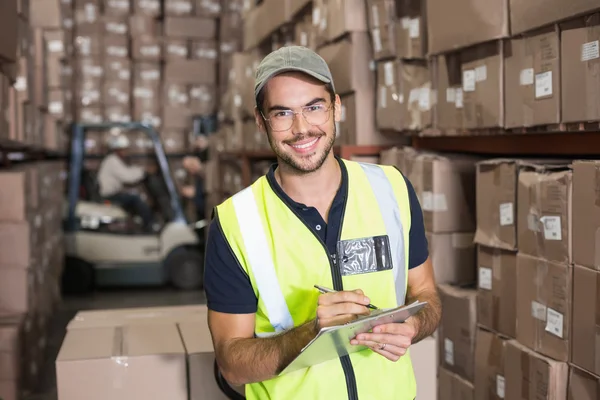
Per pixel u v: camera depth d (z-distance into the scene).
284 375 1.69
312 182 1.69
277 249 1.68
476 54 2.75
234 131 6.26
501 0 2.50
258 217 1.71
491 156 3.51
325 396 1.68
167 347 2.32
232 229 1.70
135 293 7.08
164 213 7.41
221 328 1.71
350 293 1.51
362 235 1.71
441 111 3.05
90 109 8.01
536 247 2.43
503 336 2.68
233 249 1.69
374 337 1.51
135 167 7.43
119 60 8.04
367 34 3.61
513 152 2.86
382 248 1.72
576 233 2.23
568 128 2.30
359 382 1.70
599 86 2.11
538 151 2.70
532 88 2.42
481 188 2.75
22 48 4.25
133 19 8.02
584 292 2.20
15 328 3.69
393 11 3.34
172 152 8.07
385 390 1.72
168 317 2.75
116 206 7.26
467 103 2.83
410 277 1.83
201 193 7.50
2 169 4.52
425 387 2.28
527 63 2.45
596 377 2.17
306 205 1.70
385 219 1.74
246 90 5.70
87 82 7.98
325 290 1.58
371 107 3.65
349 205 1.72
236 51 8.03
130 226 7.19
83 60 7.97
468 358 2.90
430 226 3.14
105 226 7.09
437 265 3.12
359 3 3.57
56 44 5.86
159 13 8.12
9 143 4.21
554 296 2.34
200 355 2.25
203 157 7.68
